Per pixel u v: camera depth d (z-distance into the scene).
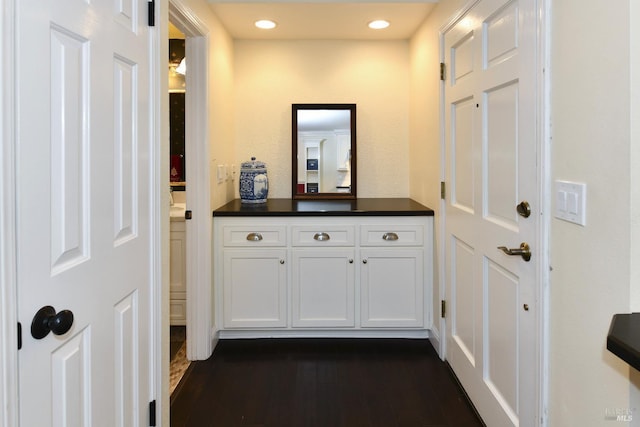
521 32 1.49
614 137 1.02
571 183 1.20
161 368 1.63
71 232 1.04
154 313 1.57
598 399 1.10
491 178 1.81
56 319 0.94
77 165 1.06
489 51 1.80
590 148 1.12
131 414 1.40
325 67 3.35
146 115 1.49
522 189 1.50
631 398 0.99
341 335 2.91
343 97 3.37
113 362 1.28
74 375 1.06
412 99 3.24
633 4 0.96
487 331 1.89
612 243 1.04
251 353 2.70
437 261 2.64
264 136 3.37
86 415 1.13
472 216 2.04
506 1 1.60
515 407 1.60
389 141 3.40
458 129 2.23
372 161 3.41
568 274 1.23
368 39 3.32
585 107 1.14
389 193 3.43
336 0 2.52
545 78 1.32
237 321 2.79
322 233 2.76
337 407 2.10
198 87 2.49
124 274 1.34
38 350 0.92
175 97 3.42
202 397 2.20
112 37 1.24
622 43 0.99
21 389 0.87
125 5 1.33
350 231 2.76
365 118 3.38
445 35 2.39
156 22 1.56
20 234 0.86
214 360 2.60
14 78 0.83
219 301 2.78
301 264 2.77
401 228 2.76
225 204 3.05
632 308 0.98
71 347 1.05
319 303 2.79
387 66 3.36
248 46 3.32
